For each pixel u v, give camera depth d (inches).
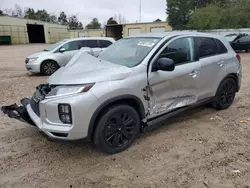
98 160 127.9
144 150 136.8
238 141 146.1
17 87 296.4
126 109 131.9
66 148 140.6
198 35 172.7
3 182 111.0
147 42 153.6
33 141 149.3
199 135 154.3
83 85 118.6
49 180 112.3
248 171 116.6
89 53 171.6
